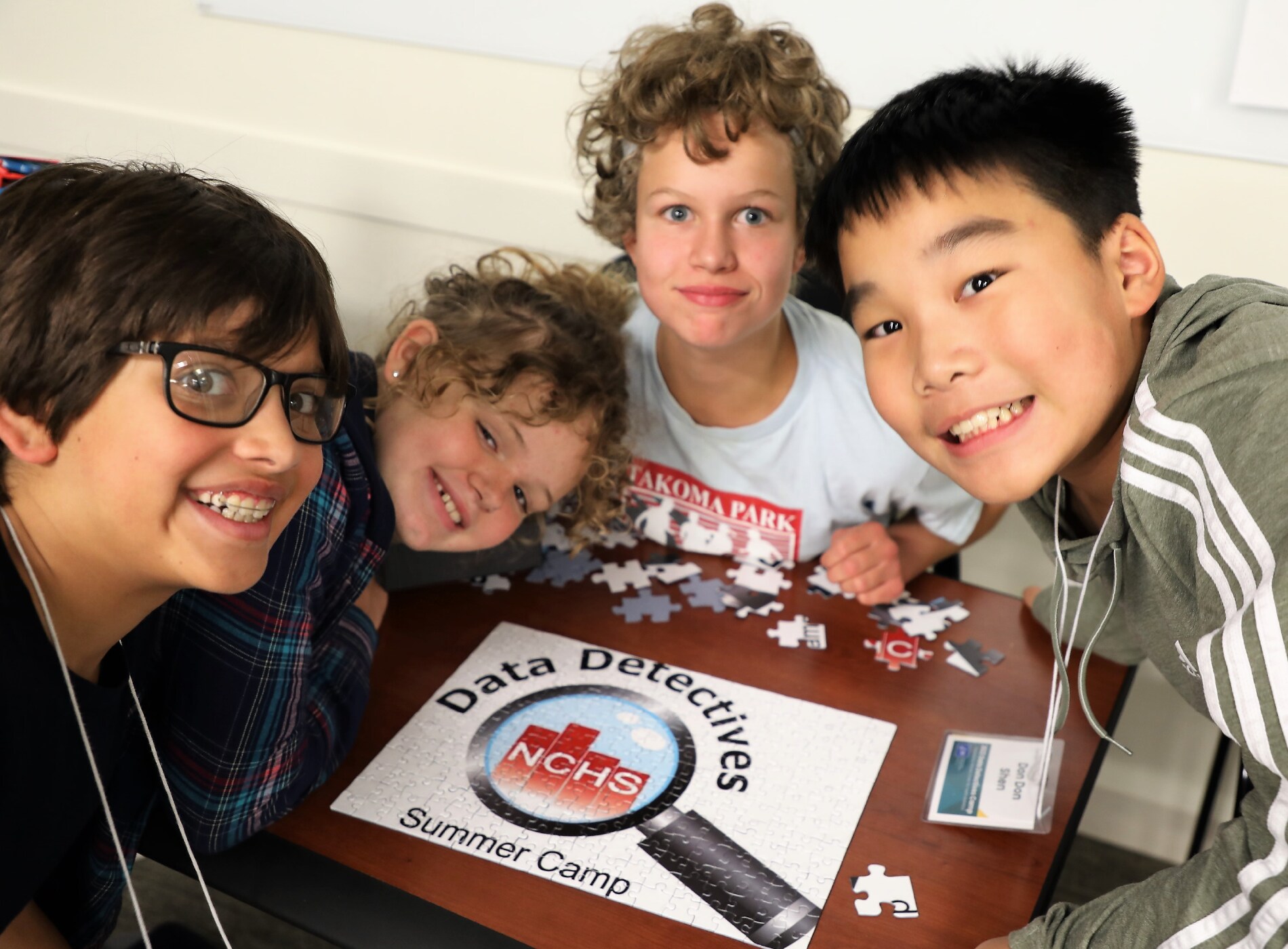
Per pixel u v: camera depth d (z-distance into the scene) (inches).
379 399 56.9
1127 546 39.8
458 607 53.3
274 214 32.4
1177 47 65.1
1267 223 67.7
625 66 60.1
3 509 30.9
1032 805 42.3
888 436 59.5
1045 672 50.1
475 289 59.4
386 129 88.4
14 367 28.5
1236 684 29.2
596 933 37.3
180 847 40.7
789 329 60.5
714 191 51.2
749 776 43.8
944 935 37.5
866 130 39.2
